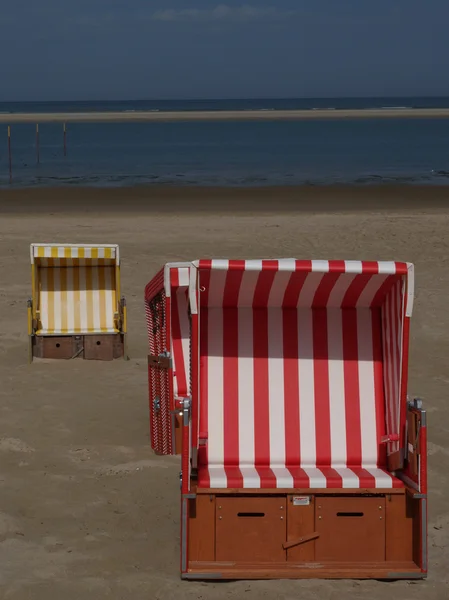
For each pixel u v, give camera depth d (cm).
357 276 460
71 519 505
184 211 2028
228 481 441
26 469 579
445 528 500
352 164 3628
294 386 489
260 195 2431
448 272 1318
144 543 477
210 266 437
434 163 3694
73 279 912
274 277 459
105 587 423
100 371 830
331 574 436
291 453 477
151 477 570
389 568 442
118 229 1694
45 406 719
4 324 1007
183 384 630
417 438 439
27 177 3075
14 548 465
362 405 490
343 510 445
